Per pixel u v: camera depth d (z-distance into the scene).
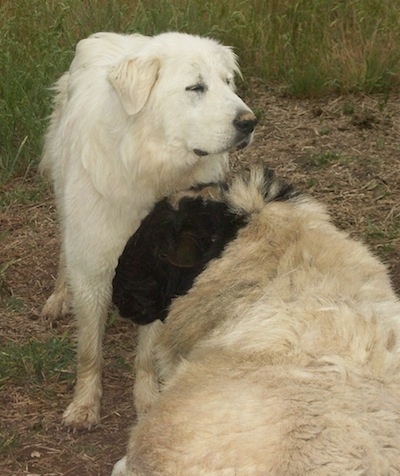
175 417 3.49
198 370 3.70
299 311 3.70
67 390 5.98
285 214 4.12
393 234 7.77
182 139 5.20
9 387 5.97
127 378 6.16
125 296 4.50
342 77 10.48
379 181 8.63
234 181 4.23
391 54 10.74
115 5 10.37
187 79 5.14
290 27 11.27
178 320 4.20
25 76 9.22
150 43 5.31
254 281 3.97
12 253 7.58
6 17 10.33
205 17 10.86
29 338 6.50
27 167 8.80
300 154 9.16
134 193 5.30
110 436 5.57
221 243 4.11
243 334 3.75
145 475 3.51
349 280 3.92
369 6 11.49
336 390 3.39
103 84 5.56
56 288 6.73
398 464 3.20
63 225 6.09
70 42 9.48
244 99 10.34
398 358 3.52
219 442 3.34
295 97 10.40
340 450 3.20
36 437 5.52
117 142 5.28
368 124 9.71
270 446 3.25
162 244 4.26
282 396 3.38
